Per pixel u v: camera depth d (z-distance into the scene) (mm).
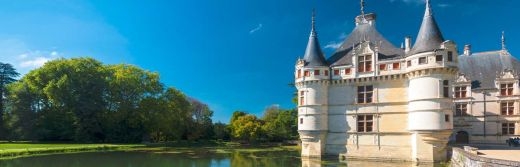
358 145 44094
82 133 77312
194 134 94875
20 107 77062
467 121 60438
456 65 39469
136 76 82312
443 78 39156
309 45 47594
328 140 45938
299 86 47438
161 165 40094
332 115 45875
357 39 48281
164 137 92312
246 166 39188
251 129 92938
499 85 59156
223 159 47344
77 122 76938
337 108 45719
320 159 44156
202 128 100000
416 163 39406
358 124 44531
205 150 65312
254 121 96000
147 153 56000
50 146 61281
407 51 45531
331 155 45438
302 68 46656
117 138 80688
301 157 47312
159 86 85125
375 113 43500
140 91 82062
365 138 43875
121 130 80938
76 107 76500
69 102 76062
